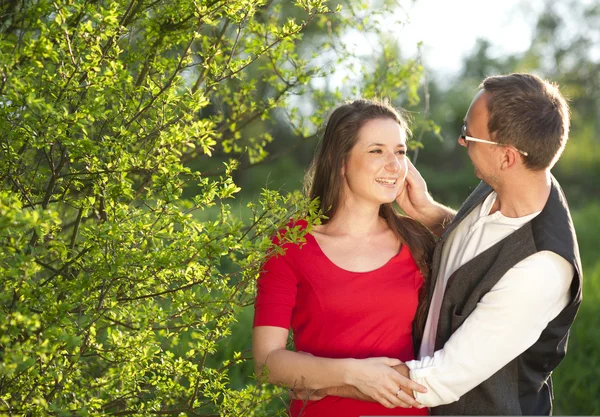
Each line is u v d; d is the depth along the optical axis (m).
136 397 2.89
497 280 2.38
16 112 2.37
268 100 3.67
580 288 2.37
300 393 2.59
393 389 2.41
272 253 2.53
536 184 2.42
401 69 4.07
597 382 5.36
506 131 2.37
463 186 25.38
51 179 2.58
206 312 2.45
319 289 2.59
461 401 2.50
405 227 2.78
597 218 13.31
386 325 2.61
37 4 2.39
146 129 2.58
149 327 2.62
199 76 3.28
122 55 3.01
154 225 2.52
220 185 2.76
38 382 2.37
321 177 2.82
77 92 2.44
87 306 2.52
